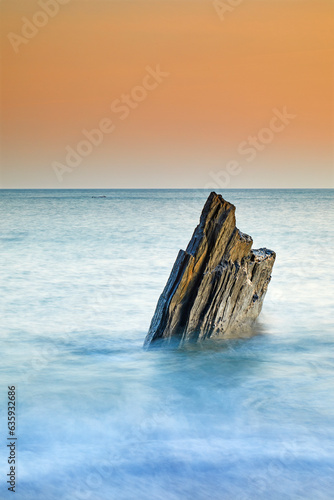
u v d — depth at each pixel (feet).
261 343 53.36
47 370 46.65
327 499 27.63
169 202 397.80
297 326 59.21
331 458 31.55
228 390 42.27
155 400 40.32
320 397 40.70
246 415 37.70
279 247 122.42
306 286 80.53
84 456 32.14
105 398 40.60
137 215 229.45
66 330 58.59
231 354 50.34
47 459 31.76
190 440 34.09
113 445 33.58
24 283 82.43
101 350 51.85
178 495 28.17
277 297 73.56
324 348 51.90
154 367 47.32
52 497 28.02
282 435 34.63
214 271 49.67
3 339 55.62
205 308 50.57
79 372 46.03
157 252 113.19
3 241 133.90
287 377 44.91
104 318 63.26
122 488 28.84
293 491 28.43
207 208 49.21
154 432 35.24
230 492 28.35
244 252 52.31
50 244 127.54
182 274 48.60
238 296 52.70
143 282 82.69
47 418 37.04
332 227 162.30
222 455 32.01
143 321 61.98
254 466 30.76
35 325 60.64
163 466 30.94
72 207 312.29
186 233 149.18
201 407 39.17
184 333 50.31
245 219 195.93
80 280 84.33
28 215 231.09
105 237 140.46
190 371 46.19
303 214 223.51
